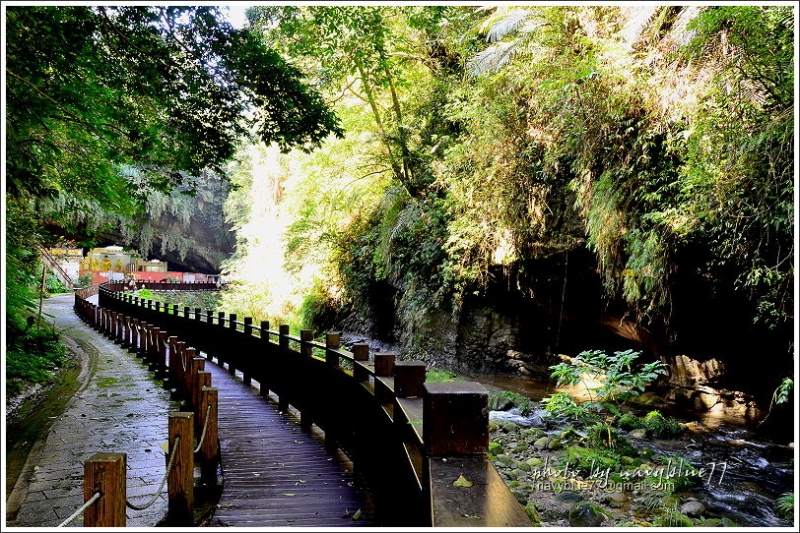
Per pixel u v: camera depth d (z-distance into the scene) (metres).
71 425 5.43
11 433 5.15
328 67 8.64
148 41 4.54
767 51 4.20
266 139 5.39
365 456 3.78
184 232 41.84
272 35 7.58
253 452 4.79
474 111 8.05
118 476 2.07
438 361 10.73
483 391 1.93
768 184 4.31
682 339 7.31
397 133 10.60
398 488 2.79
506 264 8.70
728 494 4.54
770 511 4.21
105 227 8.74
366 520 3.30
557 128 6.88
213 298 33.53
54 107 5.05
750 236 4.94
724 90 4.50
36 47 4.42
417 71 10.89
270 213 18.64
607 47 5.50
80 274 34.94
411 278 11.17
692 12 4.89
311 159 12.13
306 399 5.64
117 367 9.28
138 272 38.47
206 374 4.52
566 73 5.75
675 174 5.58
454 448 1.89
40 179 4.89
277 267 17.28
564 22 6.72
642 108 5.71
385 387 3.14
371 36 6.60
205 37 4.57
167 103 5.19
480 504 1.54
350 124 11.13
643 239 6.08
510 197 8.01
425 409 1.95
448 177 8.90
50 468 4.16
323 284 15.03
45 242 8.37
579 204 7.01
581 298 8.47
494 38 8.27
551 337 9.69
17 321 9.21
